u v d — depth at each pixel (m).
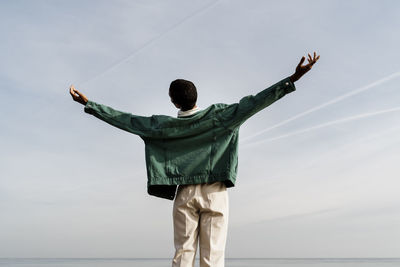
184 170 3.22
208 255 3.04
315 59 3.02
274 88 3.10
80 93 3.52
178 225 3.18
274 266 123.12
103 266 107.81
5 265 104.50
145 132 3.39
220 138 3.27
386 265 122.19
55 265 108.19
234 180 3.18
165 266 108.75
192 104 3.40
